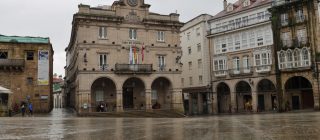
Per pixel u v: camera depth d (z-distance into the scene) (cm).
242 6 5412
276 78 4628
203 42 5638
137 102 4578
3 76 4288
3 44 4344
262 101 5041
